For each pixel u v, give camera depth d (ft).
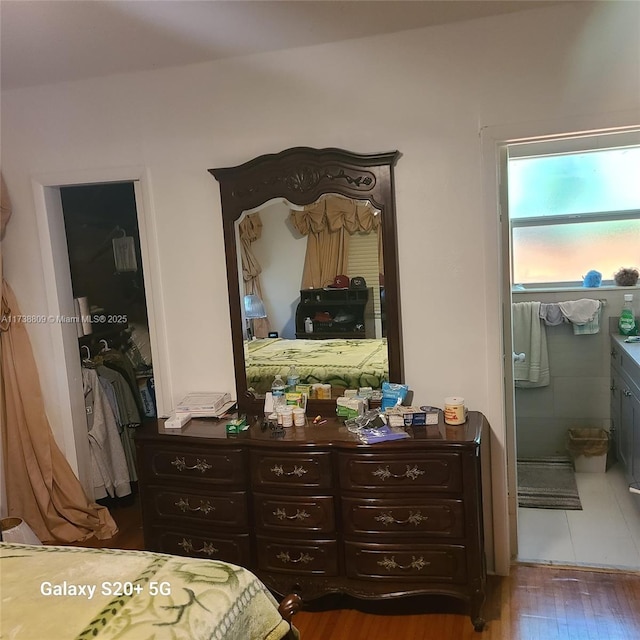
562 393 12.63
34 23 6.81
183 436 7.88
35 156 9.38
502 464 8.23
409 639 7.20
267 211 8.46
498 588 8.12
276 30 7.44
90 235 11.64
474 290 8.04
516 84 7.54
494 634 7.20
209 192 8.81
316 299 8.46
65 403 9.86
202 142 8.72
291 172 8.22
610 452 12.46
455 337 8.20
